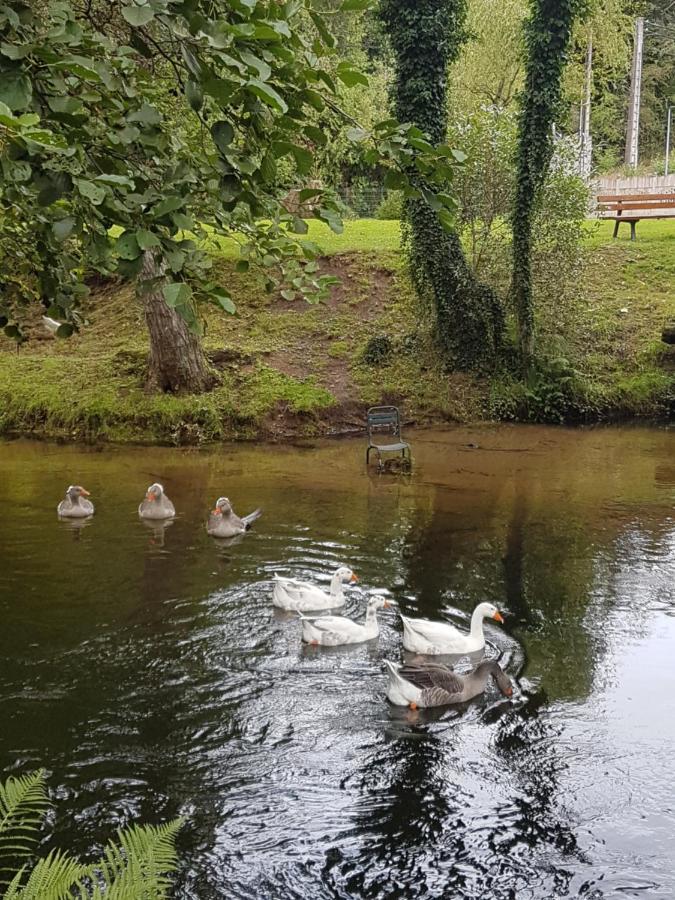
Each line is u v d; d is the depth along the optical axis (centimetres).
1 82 325
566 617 1086
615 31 4459
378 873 625
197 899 596
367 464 1964
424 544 1362
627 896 607
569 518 1512
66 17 376
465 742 799
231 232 625
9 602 1102
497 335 2512
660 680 923
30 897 448
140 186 425
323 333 2677
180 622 1047
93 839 650
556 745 795
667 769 758
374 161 468
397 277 2861
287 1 415
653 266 2981
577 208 2419
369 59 5109
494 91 4306
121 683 892
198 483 1770
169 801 700
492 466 1928
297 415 2341
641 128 6347
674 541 1384
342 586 1127
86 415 2305
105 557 1283
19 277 722
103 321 2853
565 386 2466
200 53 380
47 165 358
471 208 2427
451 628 1004
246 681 906
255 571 1229
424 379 2506
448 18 2339
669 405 2520
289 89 412
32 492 1678
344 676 927
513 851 652
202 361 2419
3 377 2500
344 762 762
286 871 627
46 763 746
